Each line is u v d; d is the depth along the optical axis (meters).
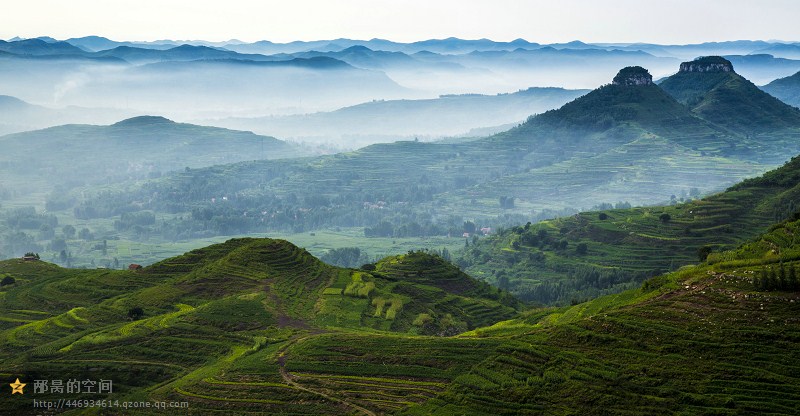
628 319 129.12
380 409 121.50
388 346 144.88
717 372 110.62
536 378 119.12
